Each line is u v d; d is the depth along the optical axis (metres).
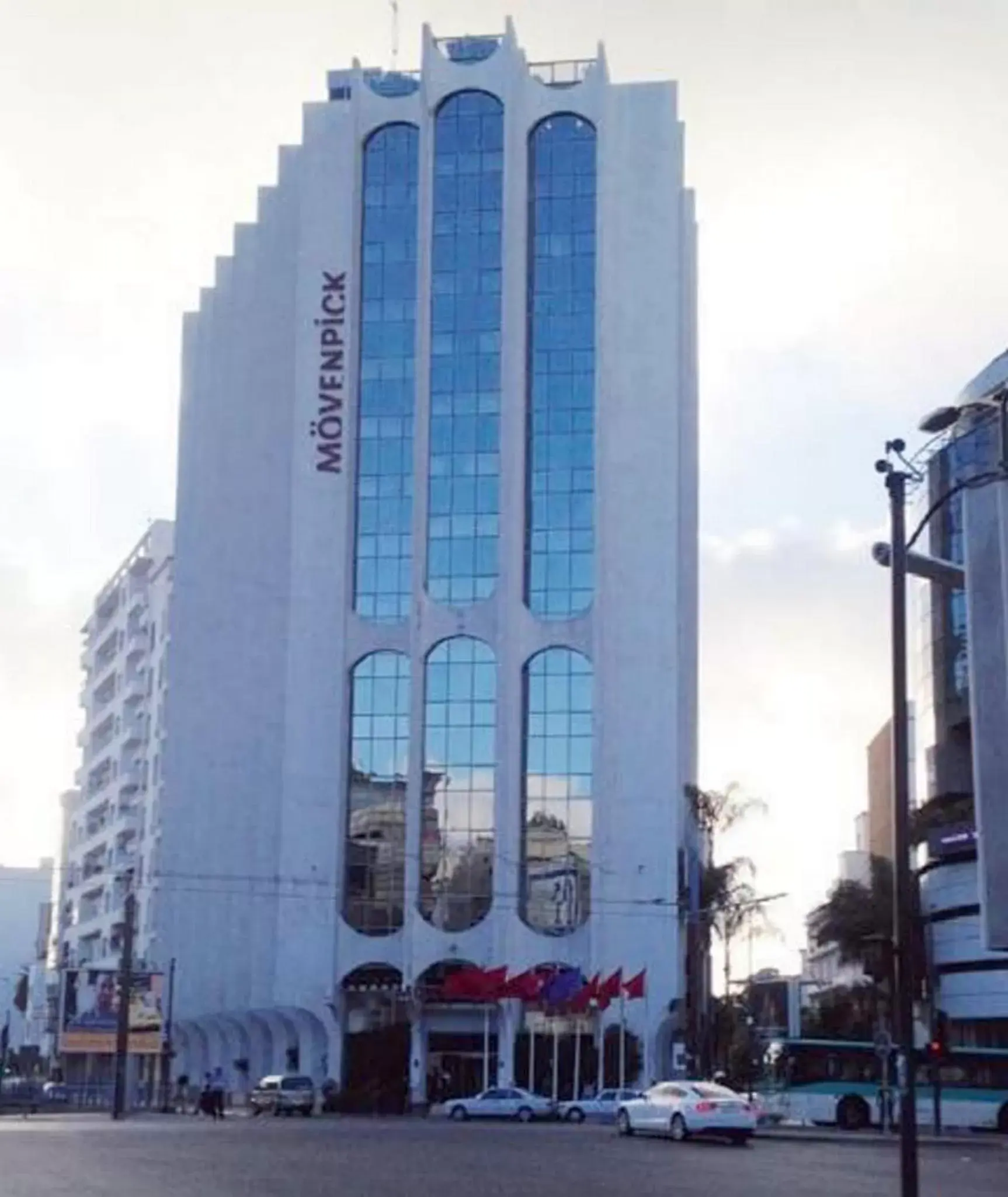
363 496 91.75
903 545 23.31
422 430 90.94
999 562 29.52
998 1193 28.91
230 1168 32.56
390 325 92.88
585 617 88.38
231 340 99.06
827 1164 37.72
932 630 94.50
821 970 126.75
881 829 117.31
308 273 93.19
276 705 93.25
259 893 91.44
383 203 94.06
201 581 97.94
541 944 85.88
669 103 93.06
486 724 88.19
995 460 41.00
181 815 97.12
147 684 121.81
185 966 94.44
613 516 89.50
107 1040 91.50
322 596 90.75
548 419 90.44
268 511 95.62
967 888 78.88
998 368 76.12
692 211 99.44
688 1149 44.34
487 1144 44.50
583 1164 36.12
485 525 90.00
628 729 87.75
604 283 90.81
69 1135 48.16
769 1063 63.41
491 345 91.50
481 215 92.75
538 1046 85.12
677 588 89.31
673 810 86.81
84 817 138.50
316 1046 88.12
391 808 88.81
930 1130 60.91
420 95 94.12
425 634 89.19
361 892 88.38
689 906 84.06
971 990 77.94
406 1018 87.25
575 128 93.31
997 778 29.03
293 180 98.81
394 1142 45.22
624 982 83.88
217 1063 96.44
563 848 86.69
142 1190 26.59
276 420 96.44
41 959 156.38
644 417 90.44
